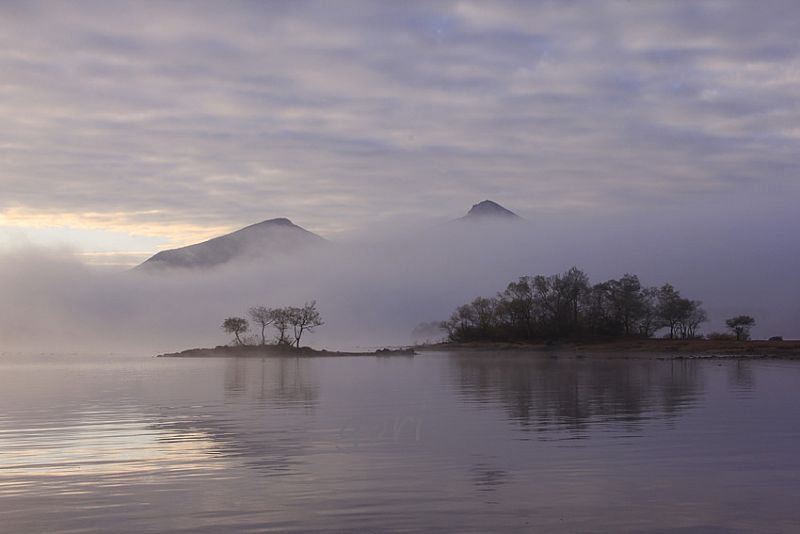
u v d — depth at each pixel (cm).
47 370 6259
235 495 1174
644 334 13575
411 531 972
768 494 1159
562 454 1516
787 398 2792
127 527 1002
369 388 3531
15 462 1479
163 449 1625
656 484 1230
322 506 1102
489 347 14162
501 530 974
